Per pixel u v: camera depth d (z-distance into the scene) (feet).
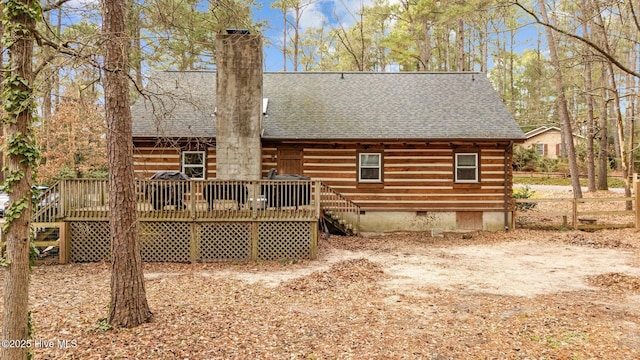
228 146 40.73
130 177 18.11
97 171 59.21
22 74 12.15
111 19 17.48
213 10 25.27
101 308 20.43
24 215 12.24
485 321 18.67
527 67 119.65
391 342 16.40
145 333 17.10
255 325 18.29
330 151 46.32
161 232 33.14
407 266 30.55
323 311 20.34
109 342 16.15
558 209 58.29
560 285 24.93
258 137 40.88
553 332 17.11
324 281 26.11
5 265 12.06
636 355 14.85
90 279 26.89
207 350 15.55
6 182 12.09
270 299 22.36
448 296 22.79
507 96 132.57
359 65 96.94
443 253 35.68
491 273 28.22
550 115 113.39
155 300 21.94
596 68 65.41
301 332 17.48
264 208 33.58
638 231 43.32
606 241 38.58
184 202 33.06
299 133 44.52
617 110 52.49
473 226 46.78
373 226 46.60
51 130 53.88
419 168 46.70
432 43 110.11
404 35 79.87
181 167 44.32
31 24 12.50
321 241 41.16
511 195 46.91
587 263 30.78
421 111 48.55
